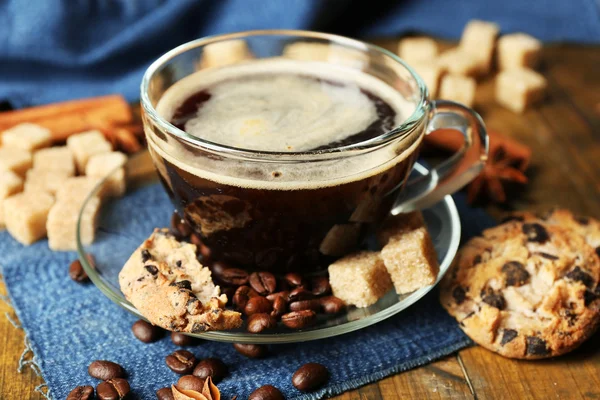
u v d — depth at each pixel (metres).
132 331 0.36
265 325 0.33
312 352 0.35
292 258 0.36
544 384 0.34
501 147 0.45
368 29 0.59
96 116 0.47
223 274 0.35
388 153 0.33
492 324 0.35
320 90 0.37
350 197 0.33
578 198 0.44
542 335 0.35
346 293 0.35
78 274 0.38
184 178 0.33
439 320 0.37
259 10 0.55
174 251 0.35
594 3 0.58
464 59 0.54
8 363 0.35
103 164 0.43
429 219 0.39
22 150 0.44
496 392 0.34
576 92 0.53
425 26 0.59
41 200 0.40
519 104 0.51
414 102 0.36
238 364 0.35
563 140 0.49
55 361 0.34
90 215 0.38
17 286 0.38
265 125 0.35
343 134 0.35
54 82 0.52
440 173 0.39
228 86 0.37
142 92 0.34
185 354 0.34
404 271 0.35
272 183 0.32
